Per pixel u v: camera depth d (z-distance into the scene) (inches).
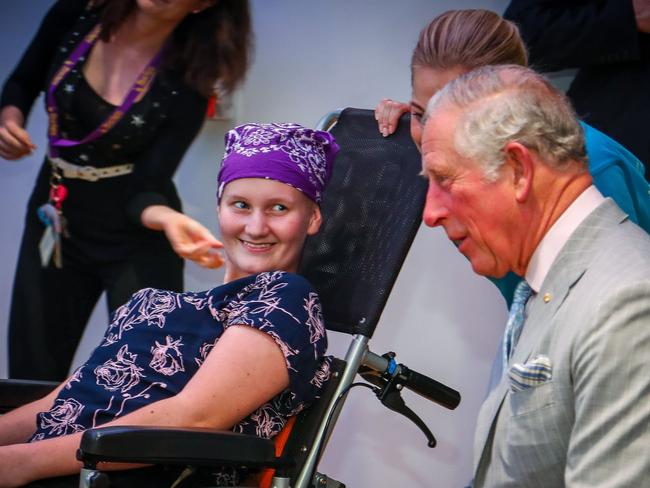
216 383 115.0
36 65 199.0
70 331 203.3
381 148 152.7
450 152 103.3
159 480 117.4
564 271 101.2
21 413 133.3
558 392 96.7
